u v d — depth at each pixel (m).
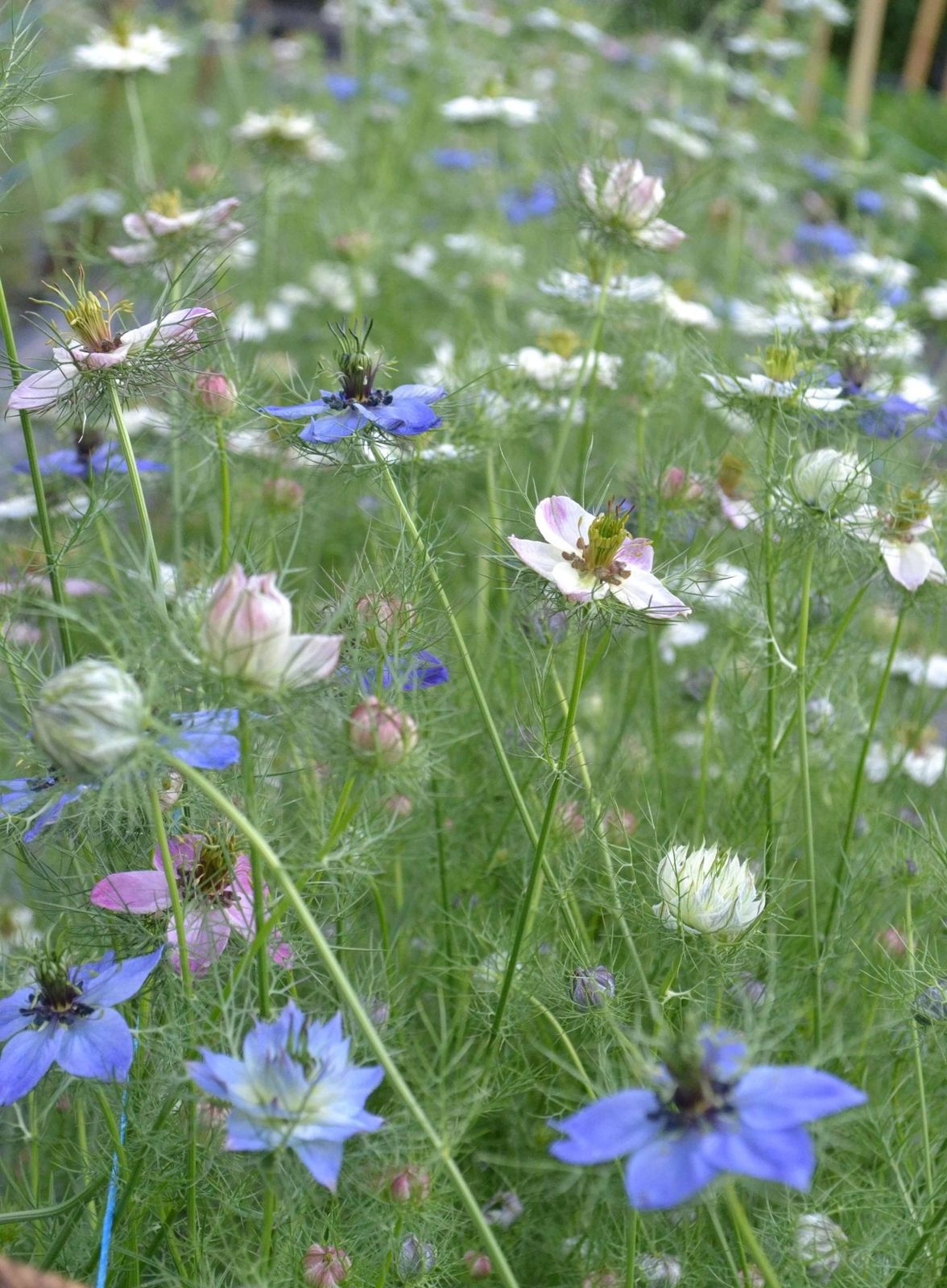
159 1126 0.52
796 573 0.69
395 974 0.62
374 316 1.25
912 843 0.66
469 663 0.57
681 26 2.12
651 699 0.74
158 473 0.75
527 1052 0.64
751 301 1.18
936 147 2.09
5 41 0.63
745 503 0.70
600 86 1.74
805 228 1.43
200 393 0.61
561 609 0.55
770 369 0.64
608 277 0.72
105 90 1.44
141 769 0.48
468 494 0.88
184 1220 0.58
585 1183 0.61
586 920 0.69
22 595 0.56
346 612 0.55
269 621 0.48
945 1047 0.58
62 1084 0.52
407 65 1.68
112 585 0.66
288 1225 0.55
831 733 0.71
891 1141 0.61
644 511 0.69
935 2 2.18
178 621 0.50
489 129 1.23
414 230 1.37
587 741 0.75
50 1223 0.58
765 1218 0.57
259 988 0.52
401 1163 0.52
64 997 0.51
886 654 0.79
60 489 0.72
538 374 0.77
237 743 0.48
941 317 0.97
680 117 1.47
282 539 0.72
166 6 1.95
